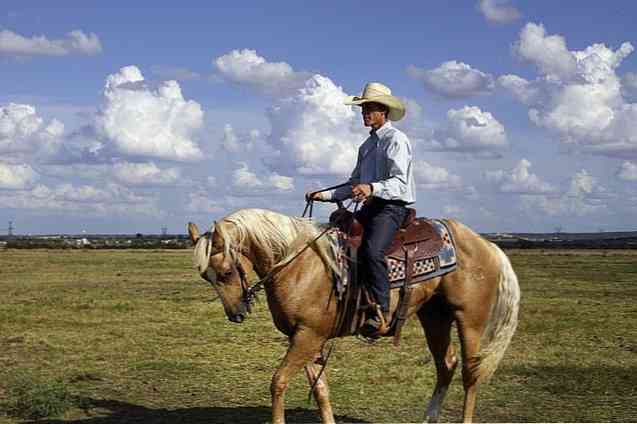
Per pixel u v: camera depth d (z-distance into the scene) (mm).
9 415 7527
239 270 5969
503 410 7738
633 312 17812
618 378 9422
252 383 9211
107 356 11250
